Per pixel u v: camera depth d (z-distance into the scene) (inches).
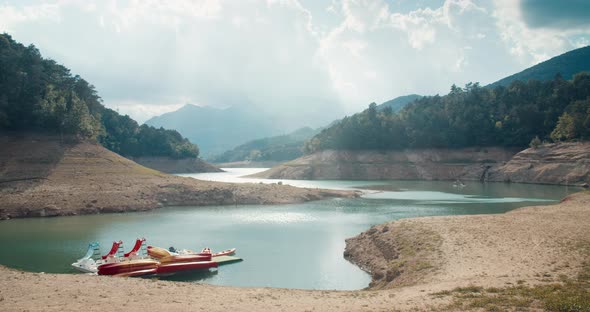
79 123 5098.4
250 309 998.4
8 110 4608.8
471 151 7829.7
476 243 1683.1
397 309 952.3
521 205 3676.2
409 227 2063.2
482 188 5497.1
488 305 914.1
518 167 6584.6
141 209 3595.0
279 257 2046.0
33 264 1902.1
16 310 958.4
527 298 949.2
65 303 1019.9
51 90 5305.1
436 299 1016.9
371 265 1829.5
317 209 3634.4
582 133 6348.4
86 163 4370.1
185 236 2539.4
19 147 4323.3
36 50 6018.7
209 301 1083.3
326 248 2224.4
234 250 2155.5
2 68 4857.3
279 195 4200.3
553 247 1518.2
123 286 1230.9
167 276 1756.9
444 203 3897.6
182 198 3971.5
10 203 3275.1
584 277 1126.4
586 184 5403.5
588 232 1718.8
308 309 994.7
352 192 4694.9
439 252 1620.3
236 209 3681.1
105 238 2475.4
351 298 1128.2
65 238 2468.0
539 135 7534.5
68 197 3526.1
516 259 1416.1
